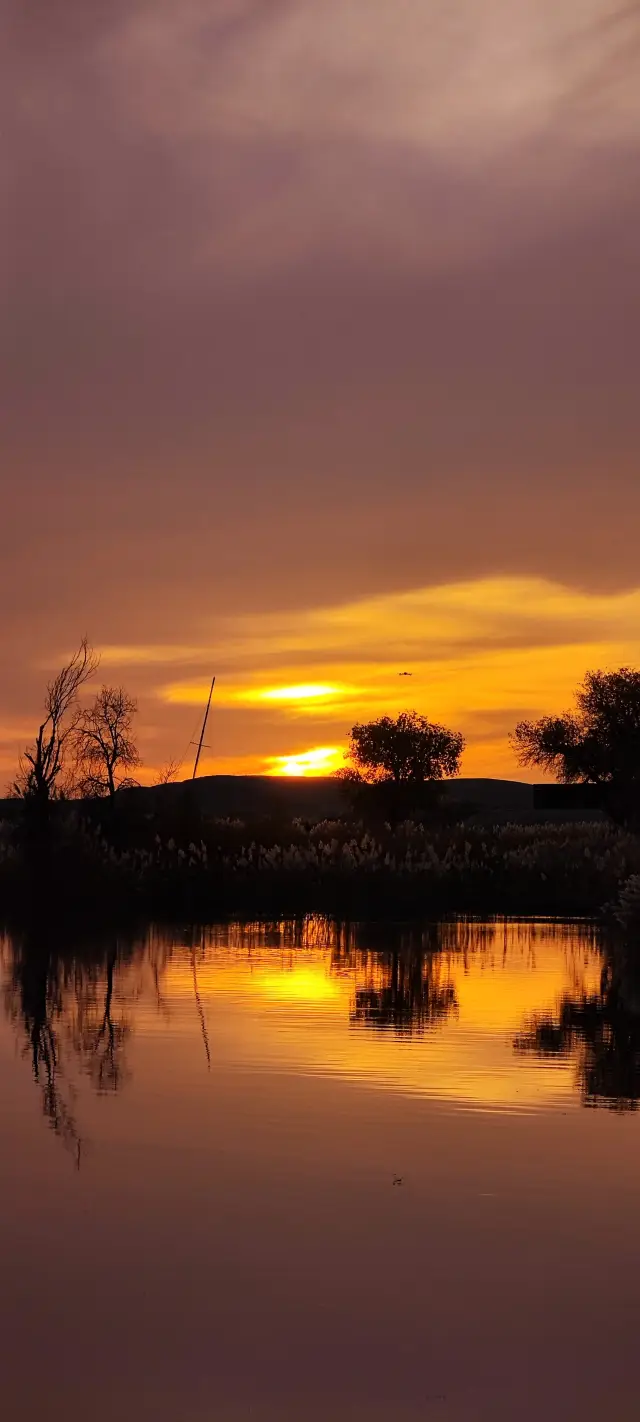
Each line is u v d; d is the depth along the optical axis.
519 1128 10.65
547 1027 16.03
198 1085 12.30
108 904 40.03
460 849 52.34
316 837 54.47
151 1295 6.99
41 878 40.62
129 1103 11.51
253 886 44.53
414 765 101.75
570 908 42.09
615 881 46.25
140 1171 9.32
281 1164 9.52
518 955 26.20
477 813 122.19
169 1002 18.20
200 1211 8.39
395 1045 14.59
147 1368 6.12
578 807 75.19
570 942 29.67
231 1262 7.48
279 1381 5.99
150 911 38.78
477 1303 6.90
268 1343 6.40
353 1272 7.33
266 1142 10.14
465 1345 6.39
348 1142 10.15
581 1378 6.04
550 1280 7.23
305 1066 13.30
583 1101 11.67
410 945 28.41
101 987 19.92
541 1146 10.06
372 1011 17.38
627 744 70.81
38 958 24.70
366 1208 8.48
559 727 72.44
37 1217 8.28
